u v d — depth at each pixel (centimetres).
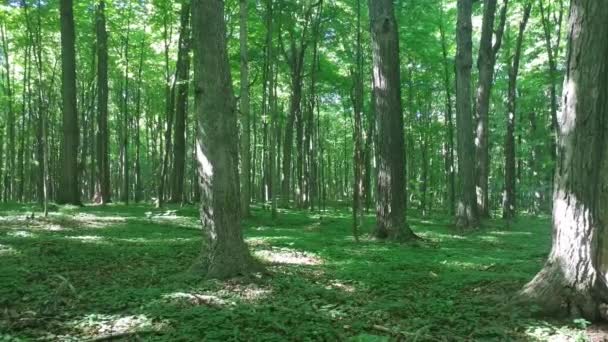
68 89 2300
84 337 542
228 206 845
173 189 2781
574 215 630
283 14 2372
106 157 2814
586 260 623
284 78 3350
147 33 2898
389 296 752
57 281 803
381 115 1443
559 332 566
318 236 1503
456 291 781
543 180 2497
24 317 604
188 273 838
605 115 628
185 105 2759
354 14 2638
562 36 2577
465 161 1858
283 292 756
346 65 3022
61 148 2338
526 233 1730
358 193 1619
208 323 570
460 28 1864
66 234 1377
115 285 786
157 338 531
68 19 2278
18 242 1173
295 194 3825
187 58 2520
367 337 513
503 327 584
